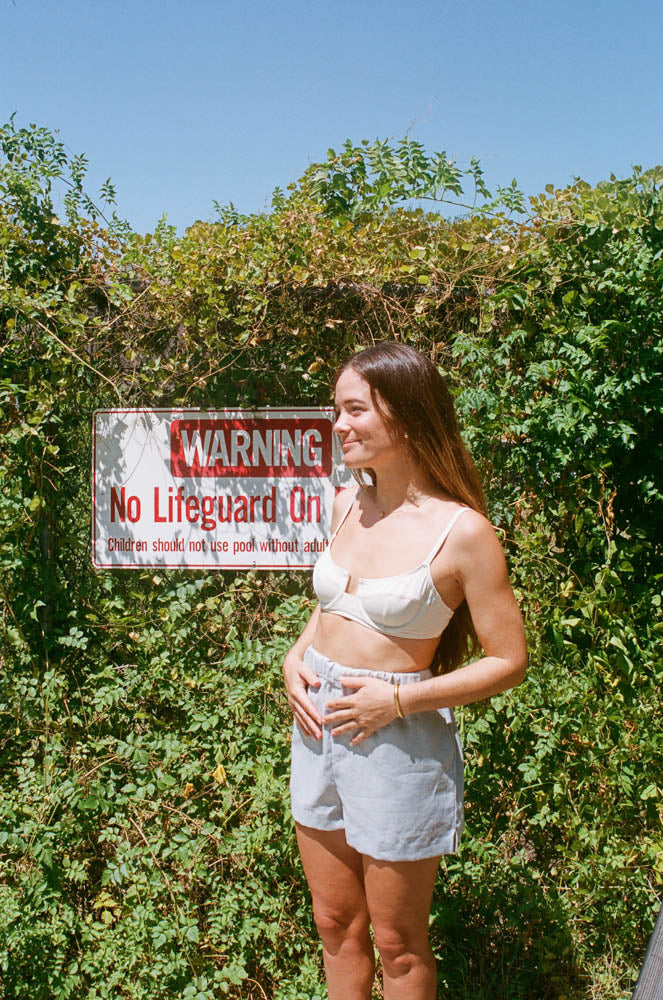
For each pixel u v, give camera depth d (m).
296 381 2.91
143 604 3.01
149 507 3.00
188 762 2.86
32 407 2.92
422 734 1.78
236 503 2.96
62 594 3.00
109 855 2.89
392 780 1.75
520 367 2.85
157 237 2.88
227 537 2.97
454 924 2.65
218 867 2.77
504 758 2.80
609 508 2.76
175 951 2.59
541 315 2.80
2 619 2.92
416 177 3.01
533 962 2.67
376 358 1.83
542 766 2.76
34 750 2.95
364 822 1.76
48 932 2.61
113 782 2.89
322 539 2.93
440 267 2.77
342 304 2.86
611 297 2.75
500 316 2.83
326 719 1.81
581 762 2.77
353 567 1.85
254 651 2.83
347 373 1.86
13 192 2.81
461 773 1.89
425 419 1.82
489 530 1.74
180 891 2.66
